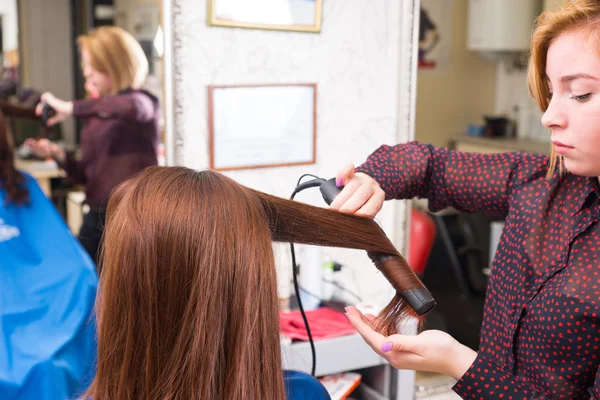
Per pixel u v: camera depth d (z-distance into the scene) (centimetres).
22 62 315
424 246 230
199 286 67
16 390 144
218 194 69
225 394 68
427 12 304
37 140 251
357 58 148
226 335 69
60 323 164
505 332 96
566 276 87
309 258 155
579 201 91
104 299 70
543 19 84
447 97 321
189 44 131
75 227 301
